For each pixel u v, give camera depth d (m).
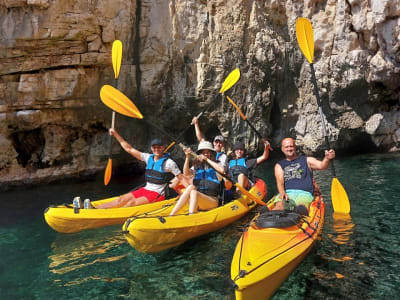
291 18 9.57
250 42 8.84
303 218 3.30
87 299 2.68
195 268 3.13
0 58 6.45
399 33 8.89
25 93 6.74
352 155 9.84
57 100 7.02
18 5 6.32
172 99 8.35
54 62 6.79
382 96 10.09
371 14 9.03
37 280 3.00
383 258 3.13
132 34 7.73
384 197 5.20
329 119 9.73
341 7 9.23
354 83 9.50
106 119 7.89
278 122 9.88
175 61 8.23
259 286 2.42
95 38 7.04
